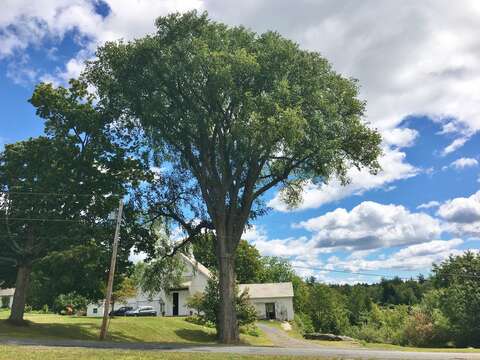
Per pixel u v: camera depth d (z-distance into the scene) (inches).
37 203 1171.3
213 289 1524.4
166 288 1457.9
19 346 709.9
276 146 1152.8
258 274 3516.2
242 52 1084.5
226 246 1213.7
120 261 1213.1
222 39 1198.3
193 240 1390.3
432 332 2134.6
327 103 1157.1
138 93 1202.0
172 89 1188.5
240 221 1250.6
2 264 1200.2
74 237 1145.4
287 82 1098.1
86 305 2313.0
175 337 1448.1
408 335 2230.6
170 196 1343.5
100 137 1254.9
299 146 1152.2
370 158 1268.5
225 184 1214.9
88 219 1203.9
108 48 1232.2
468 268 2149.4
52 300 1290.6
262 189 1282.0
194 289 2420.0
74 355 596.4
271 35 1188.5
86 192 1199.6
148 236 1330.0
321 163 1203.2
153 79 1168.2
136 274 1496.1
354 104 1238.3
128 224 1273.4
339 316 3011.8
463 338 2059.5
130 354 629.9
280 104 1087.6
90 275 1108.5
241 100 1106.7
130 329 1417.3
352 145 1254.9
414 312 2343.8
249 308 1583.4
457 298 2084.2
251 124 1037.2
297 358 651.5
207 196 1248.2
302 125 1054.4
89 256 1078.4
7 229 1171.3
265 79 1143.0
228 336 1146.0
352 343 1530.5
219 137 1195.9
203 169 1262.3
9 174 1195.9
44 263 1068.5
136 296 2544.3
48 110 1239.5
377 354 767.1
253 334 1689.2
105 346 781.3
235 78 1120.8
